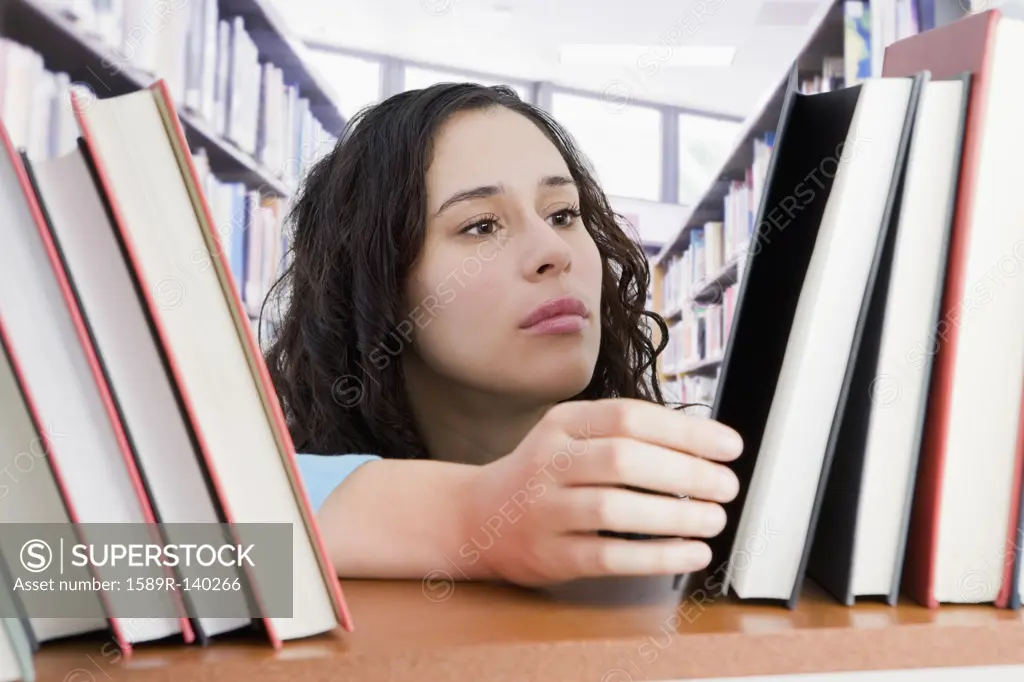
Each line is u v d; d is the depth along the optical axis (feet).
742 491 1.03
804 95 1.06
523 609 0.97
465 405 2.55
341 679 0.79
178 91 5.78
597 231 3.59
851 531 0.93
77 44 5.18
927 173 0.90
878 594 0.95
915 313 0.91
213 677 0.77
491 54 11.10
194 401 0.83
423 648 0.79
